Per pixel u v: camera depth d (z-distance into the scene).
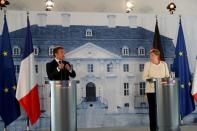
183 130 5.84
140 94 6.67
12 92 5.97
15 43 6.27
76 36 6.55
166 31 6.83
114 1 7.11
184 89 6.57
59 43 6.47
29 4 6.79
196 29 6.92
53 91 4.26
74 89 4.31
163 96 4.60
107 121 6.54
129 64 6.70
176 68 6.61
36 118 5.97
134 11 7.15
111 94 6.59
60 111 4.23
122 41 6.71
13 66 6.00
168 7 6.87
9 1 6.71
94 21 6.64
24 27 6.31
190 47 6.89
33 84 5.99
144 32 6.78
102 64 6.61
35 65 6.34
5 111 5.93
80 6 6.98
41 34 6.41
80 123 6.44
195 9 7.29
